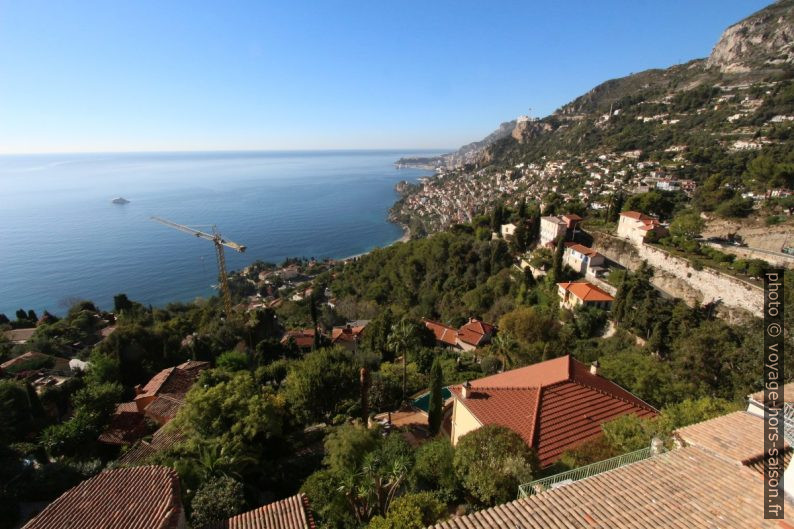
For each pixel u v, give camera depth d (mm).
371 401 36688
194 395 28562
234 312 86250
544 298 67625
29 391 36688
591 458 18125
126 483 16219
